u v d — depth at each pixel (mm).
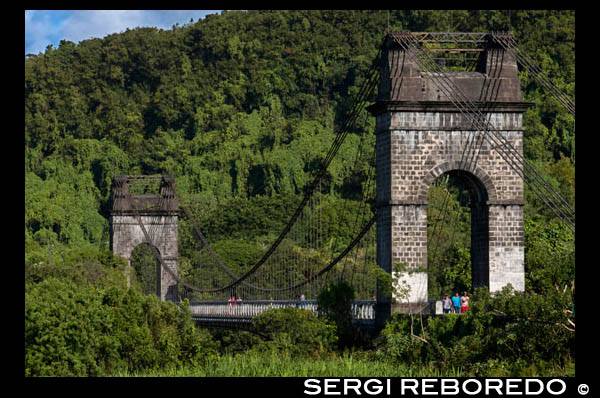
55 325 153000
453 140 166500
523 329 142500
